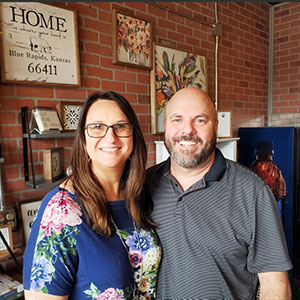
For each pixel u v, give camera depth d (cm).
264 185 118
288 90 348
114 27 205
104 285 91
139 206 112
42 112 163
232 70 311
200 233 113
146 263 106
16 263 155
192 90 129
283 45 349
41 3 169
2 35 154
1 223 159
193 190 118
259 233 113
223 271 111
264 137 297
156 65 234
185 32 259
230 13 304
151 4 230
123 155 103
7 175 162
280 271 111
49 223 88
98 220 94
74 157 103
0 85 157
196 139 121
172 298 113
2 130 159
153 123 234
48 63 173
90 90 197
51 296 85
